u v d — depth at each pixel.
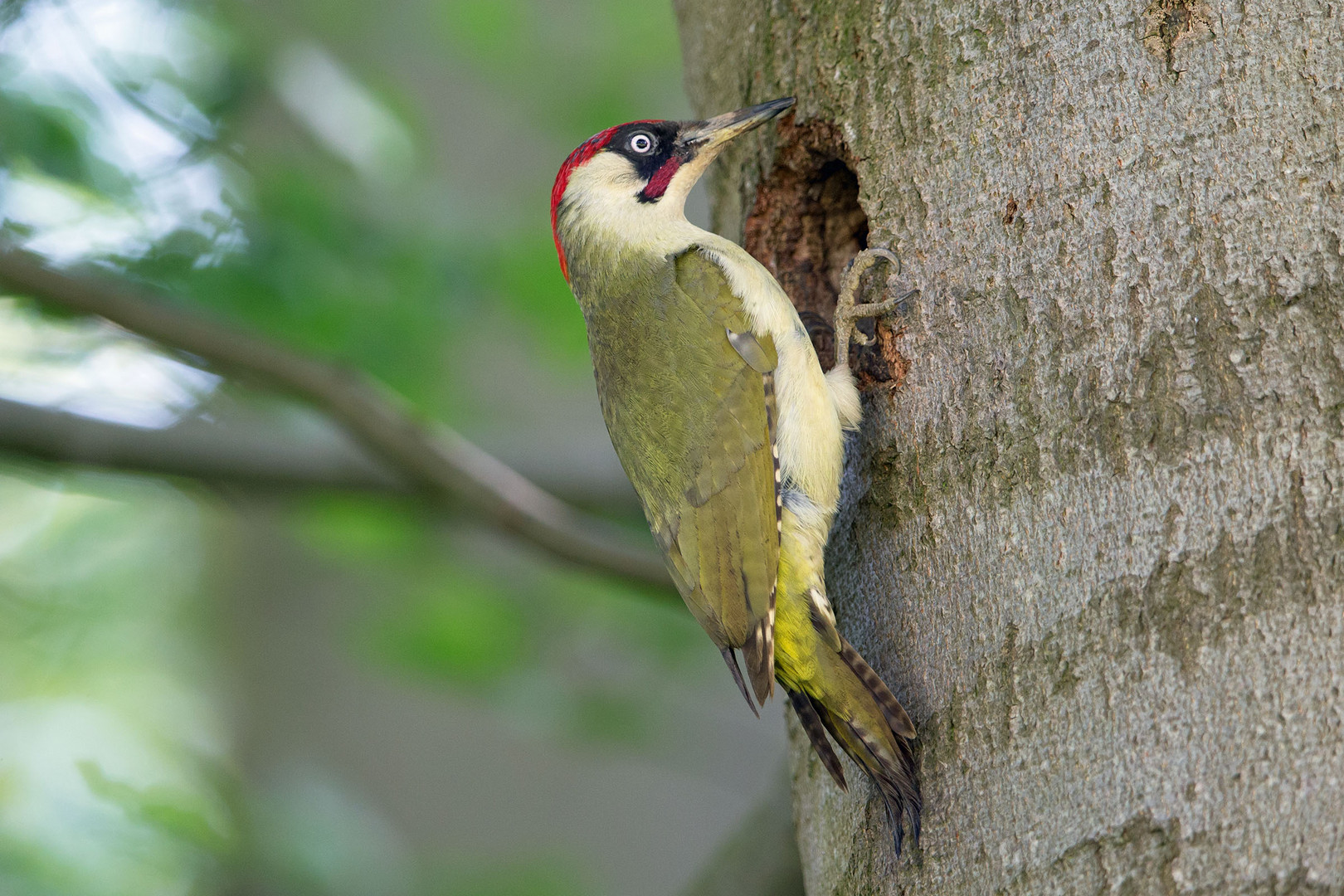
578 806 14.80
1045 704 5.41
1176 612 5.18
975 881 5.46
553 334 13.70
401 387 12.48
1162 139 5.61
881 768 5.88
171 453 11.62
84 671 14.77
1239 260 5.38
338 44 14.23
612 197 8.57
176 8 11.09
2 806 10.25
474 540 14.12
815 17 6.91
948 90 6.22
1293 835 4.77
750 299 7.51
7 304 10.94
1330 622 4.93
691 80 8.70
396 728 15.11
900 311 6.31
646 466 7.55
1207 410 5.31
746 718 14.84
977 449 5.92
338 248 12.08
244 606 15.86
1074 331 5.68
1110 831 5.09
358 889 11.18
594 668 13.73
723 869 10.70
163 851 10.38
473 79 14.98
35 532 15.65
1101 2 5.85
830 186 7.65
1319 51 5.44
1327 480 5.07
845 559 6.70
